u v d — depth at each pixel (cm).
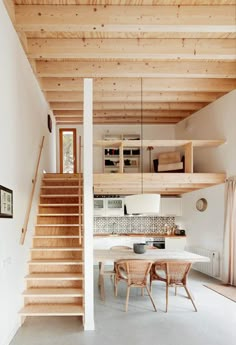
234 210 616
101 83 629
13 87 413
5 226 362
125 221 929
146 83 629
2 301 343
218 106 689
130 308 484
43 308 431
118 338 373
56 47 483
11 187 396
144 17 402
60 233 553
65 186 649
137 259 482
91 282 409
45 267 493
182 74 559
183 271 483
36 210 583
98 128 930
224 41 485
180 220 913
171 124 941
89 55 483
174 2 398
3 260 350
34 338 373
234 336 379
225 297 540
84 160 431
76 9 404
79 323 421
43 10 405
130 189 786
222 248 668
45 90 638
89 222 420
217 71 563
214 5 404
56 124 926
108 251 587
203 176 655
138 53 480
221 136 676
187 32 453
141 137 930
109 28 410
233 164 627
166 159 796
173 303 509
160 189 796
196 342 362
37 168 578
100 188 750
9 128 390
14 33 416
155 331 394
